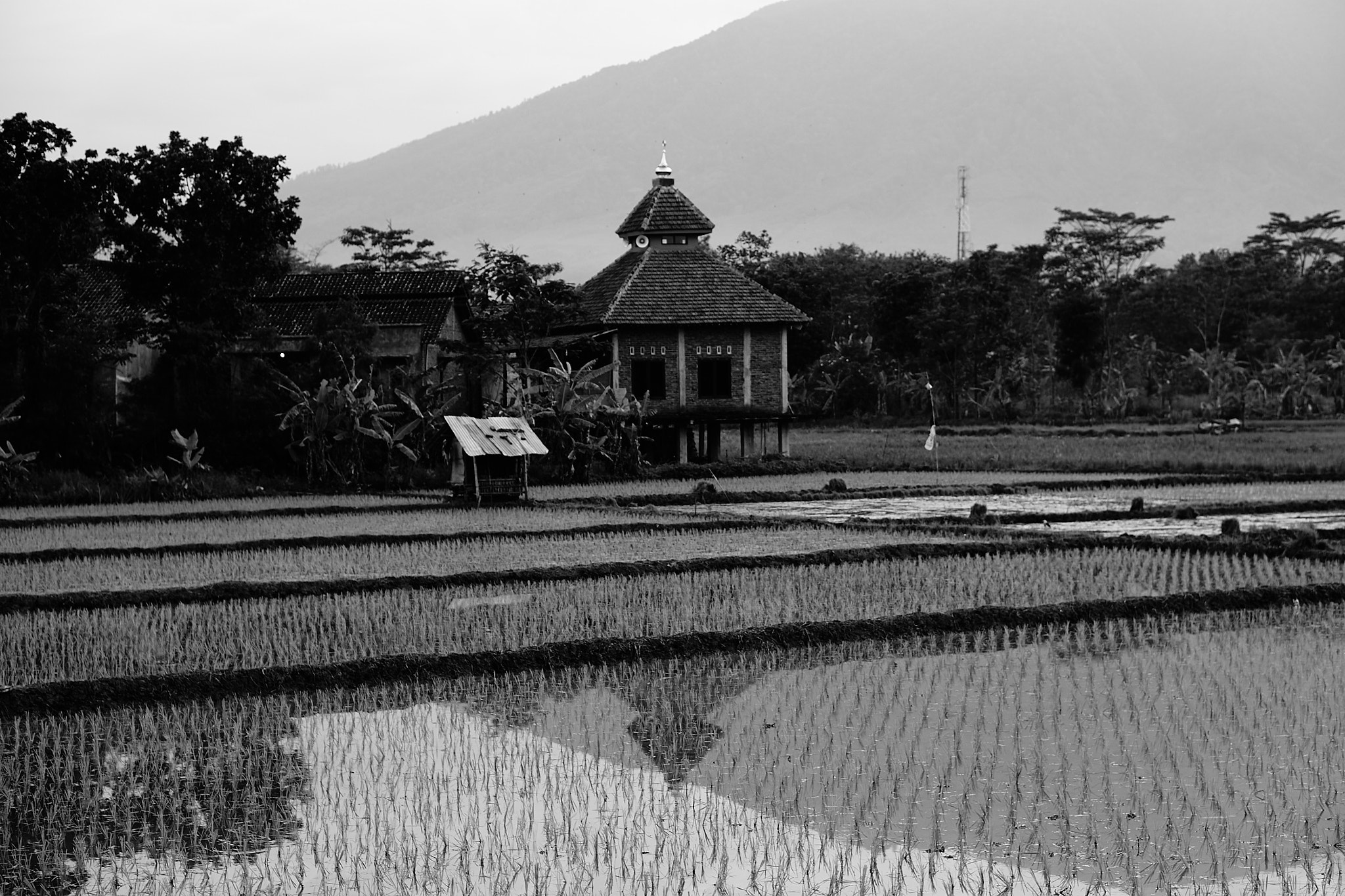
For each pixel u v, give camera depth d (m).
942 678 19.05
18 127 49.19
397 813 14.03
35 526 36.69
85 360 49.88
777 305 60.78
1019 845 12.89
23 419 49.31
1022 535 32.31
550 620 22.53
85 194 49.75
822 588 25.17
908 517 37.72
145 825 13.80
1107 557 28.48
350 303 54.44
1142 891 11.86
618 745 16.14
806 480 52.00
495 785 14.82
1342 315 116.75
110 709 18.05
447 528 34.69
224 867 12.74
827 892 11.98
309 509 40.09
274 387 52.88
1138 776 14.67
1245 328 117.12
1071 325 106.38
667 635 21.17
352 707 18.16
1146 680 18.78
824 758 15.45
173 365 53.00
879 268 122.81
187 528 35.75
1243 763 15.05
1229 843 12.88
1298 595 24.44
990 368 104.19
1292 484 48.41
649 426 58.28
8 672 19.47
